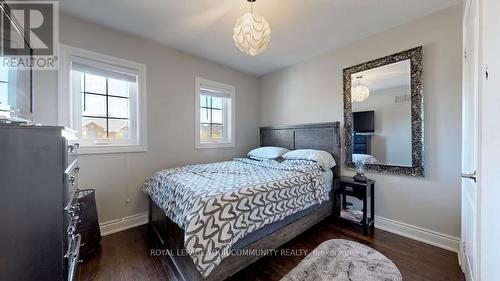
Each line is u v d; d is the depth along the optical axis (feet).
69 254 3.65
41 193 3.16
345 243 6.66
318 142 9.75
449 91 6.31
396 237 7.09
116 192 7.80
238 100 12.00
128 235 7.36
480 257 3.30
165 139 9.05
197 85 10.09
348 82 8.66
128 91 8.30
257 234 5.34
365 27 7.44
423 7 6.32
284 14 6.64
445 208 6.42
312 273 5.17
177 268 5.27
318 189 7.29
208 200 4.48
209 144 10.63
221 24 7.29
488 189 3.16
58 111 6.56
